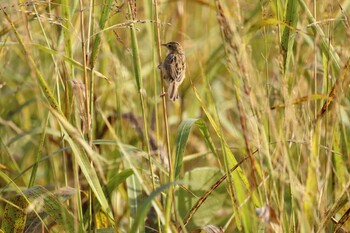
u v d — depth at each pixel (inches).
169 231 349.7
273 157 367.2
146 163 457.7
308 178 331.9
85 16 464.8
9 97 561.0
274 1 415.8
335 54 384.8
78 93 353.4
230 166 364.8
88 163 350.3
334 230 363.3
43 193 365.1
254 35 478.9
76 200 356.2
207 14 718.5
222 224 476.4
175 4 620.4
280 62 355.3
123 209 478.3
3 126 536.1
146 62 622.8
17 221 374.3
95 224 358.3
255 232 351.6
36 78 350.9
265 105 323.3
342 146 395.5
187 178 433.7
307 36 445.4
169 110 591.8
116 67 482.6
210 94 397.1
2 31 409.1
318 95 346.6
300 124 364.5
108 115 521.7
